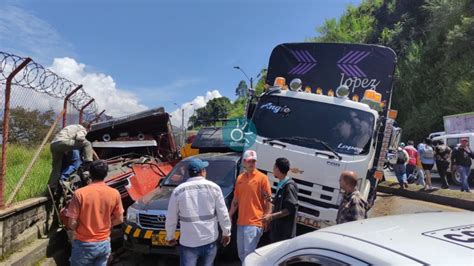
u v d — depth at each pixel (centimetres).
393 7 4703
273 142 665
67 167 692
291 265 255
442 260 180
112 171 797
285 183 498
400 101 3659
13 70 554
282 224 493
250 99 768
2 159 547
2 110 554
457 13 3381
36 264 551
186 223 425
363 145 634
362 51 741
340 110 672
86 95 880
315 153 635
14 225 534
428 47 3556
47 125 779
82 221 425
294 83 721
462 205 1049
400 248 199
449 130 2083
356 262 203
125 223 630
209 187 438
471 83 2895
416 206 1080
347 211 416
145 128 1010
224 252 629
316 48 775
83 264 426
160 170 869
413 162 1434
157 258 661
